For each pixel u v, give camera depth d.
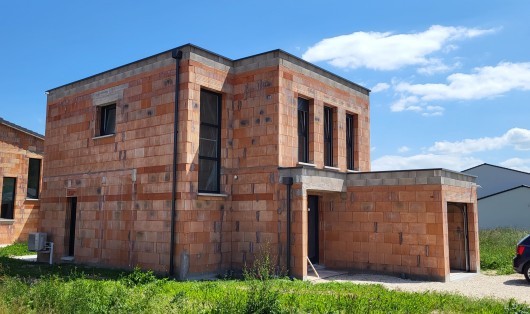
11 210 24.36
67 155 16.92
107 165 15.32
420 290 11.49
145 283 10.77
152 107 14.19
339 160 16.30
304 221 12.96
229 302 7.93
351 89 17.38
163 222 13.38
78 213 16.08
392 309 8.41
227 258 14.03
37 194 25.55
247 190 14.11
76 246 15.93
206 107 14.31
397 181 13.98
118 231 14.59
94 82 16.25
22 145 24.78
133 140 14.61
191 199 13.14
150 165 13.97
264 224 13.62
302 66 14.96
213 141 14.41
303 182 13.09
